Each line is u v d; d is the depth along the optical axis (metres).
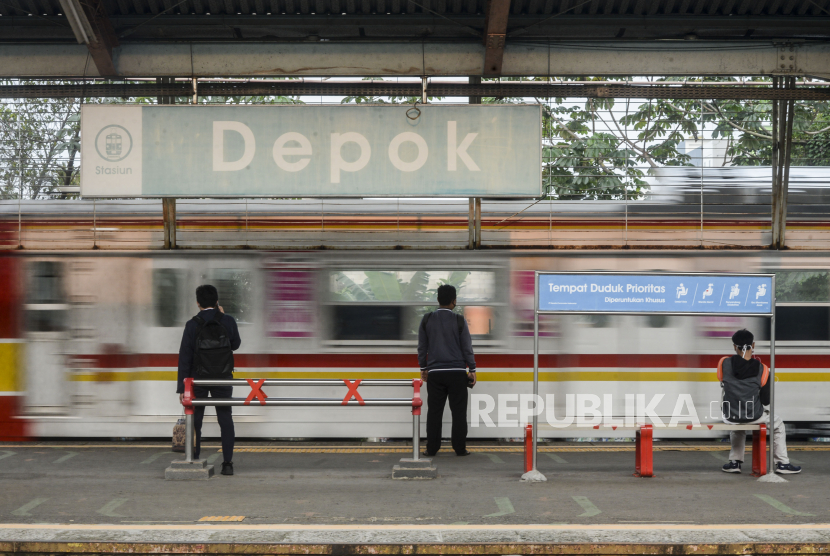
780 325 8.31
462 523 5.03
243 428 8.29
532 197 7.58
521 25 7.95
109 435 8.25
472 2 7.86
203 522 5.02
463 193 7.55
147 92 8.32
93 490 6.00
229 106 7.56
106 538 4.64
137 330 8.29
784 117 8.30
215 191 7.55
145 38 8.12
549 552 4.61
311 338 8.30
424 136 7.57
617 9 7.97
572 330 8.30
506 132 7.57
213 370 6.66
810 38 8.12
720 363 6.73
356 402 6.47
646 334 8.30
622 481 6.39
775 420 6.70
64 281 8.33
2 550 4.56
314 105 7.57
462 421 7.59
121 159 7.51
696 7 7.91
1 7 7.89
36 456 7.51
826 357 8.29
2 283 8.30
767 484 6.26
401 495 5.84
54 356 8.29
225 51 8.15
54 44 8.12
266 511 5.33
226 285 8.32
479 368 8.28
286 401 6.46
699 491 5.99
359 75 8.22
